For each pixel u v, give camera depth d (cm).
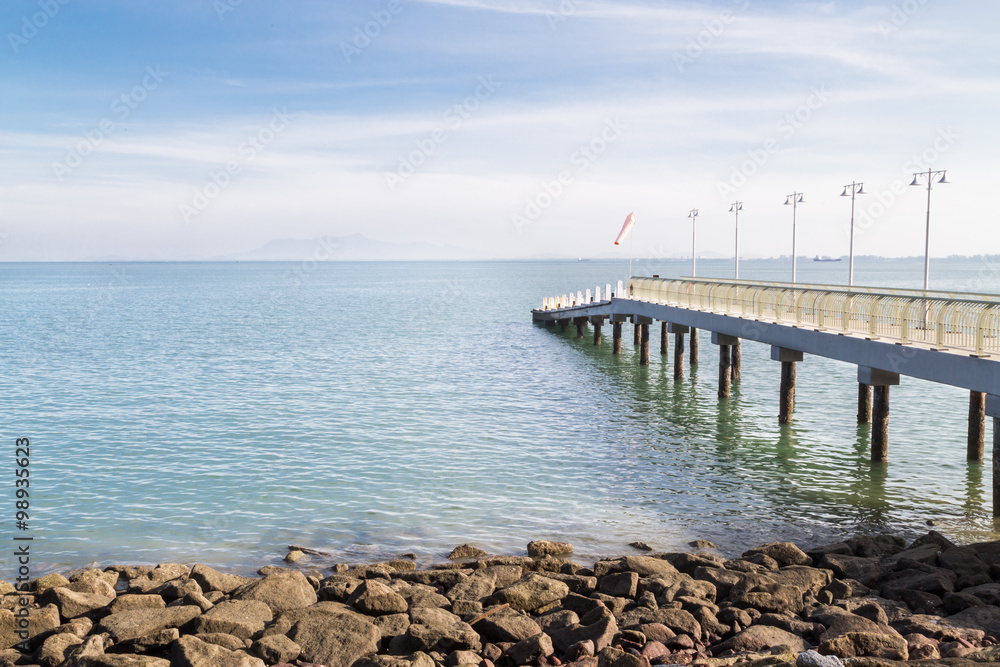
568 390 3659
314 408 3139
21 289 16550
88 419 2902
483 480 2138
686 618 1200
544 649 1103
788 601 1271
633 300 4619
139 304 11075
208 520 1808
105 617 1190
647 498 1994
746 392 3656
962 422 2977
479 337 6259
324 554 1599
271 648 1097
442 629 1150
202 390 3566
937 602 1273
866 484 2120
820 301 2523
